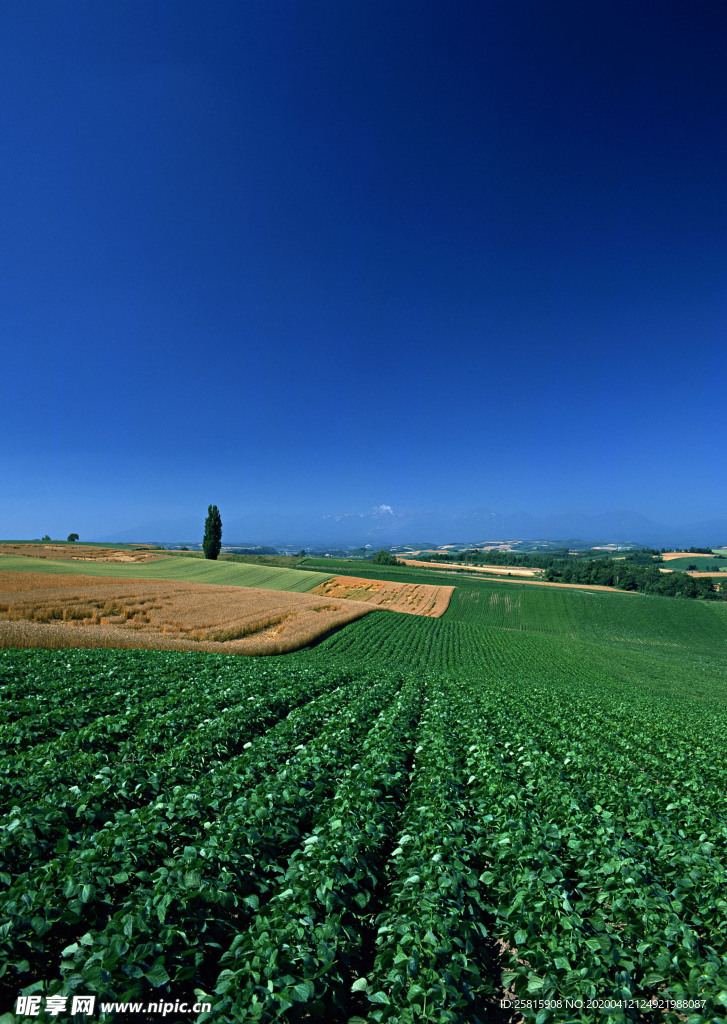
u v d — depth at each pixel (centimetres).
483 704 2247
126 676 2012
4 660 2070
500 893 764
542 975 614
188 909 644
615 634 7706
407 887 737
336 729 1546
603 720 2175
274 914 657
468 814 1049
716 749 1808
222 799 962
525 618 8250
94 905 639
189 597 6344
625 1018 542
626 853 877
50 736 1274
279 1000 517
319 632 5159
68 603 5153
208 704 1669
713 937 680
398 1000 542
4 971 521
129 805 935
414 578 11069
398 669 3809
